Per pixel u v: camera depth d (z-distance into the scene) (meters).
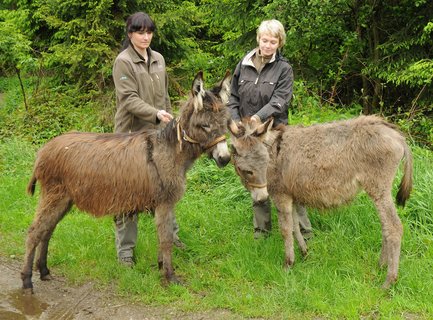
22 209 6.05
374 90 8.86
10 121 9.40
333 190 4.12
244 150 3.93
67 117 8.99
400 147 4.01
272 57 4.59
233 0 8.84
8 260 4.85
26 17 10.67
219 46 9.42
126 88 4.36
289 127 4.40
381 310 3.73
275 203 4.39
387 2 8.34
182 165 4.03
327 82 9.08
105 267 4.55
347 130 4.11
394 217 3.99
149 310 3.92
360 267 4.32
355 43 8.48
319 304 3.79
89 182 4.07
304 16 7.73
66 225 5.47
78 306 4.00
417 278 4.05
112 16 9.12
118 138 4.19
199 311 3.87
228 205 5.79
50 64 9.67
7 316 3.83
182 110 3.93
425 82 7.40
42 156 4.18
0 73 15.23
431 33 7.91
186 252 4.86
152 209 4.18
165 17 8.99
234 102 4.82
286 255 4.38
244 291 4.10
